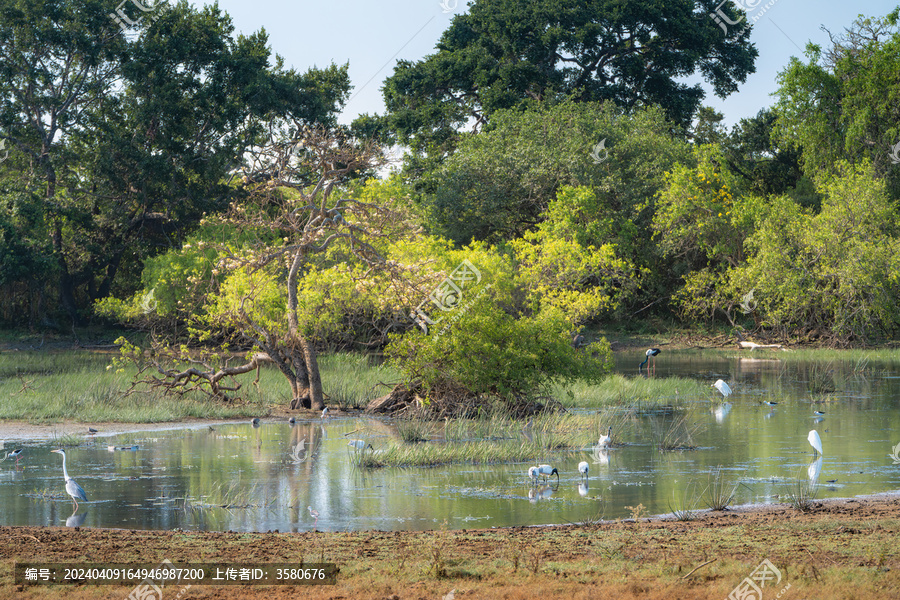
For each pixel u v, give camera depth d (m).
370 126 101.56
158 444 28.75
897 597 11.12
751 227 84.56
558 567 13.13
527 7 101.81
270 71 97.50
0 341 86.88
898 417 35.50
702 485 21.50
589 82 108.38
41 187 85.81
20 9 81.25
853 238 77.56
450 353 37.38
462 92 111.50
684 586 11.85
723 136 115.88
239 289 43.00
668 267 98.44
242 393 43.81
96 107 89.56
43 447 27.92
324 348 65.81
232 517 17.98
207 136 91.88
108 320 98.56
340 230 41.25
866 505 18.58
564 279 70.50
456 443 29.31
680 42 105.31
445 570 12.85
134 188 87.75
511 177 91.19
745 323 94.06
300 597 11.56
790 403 41.44
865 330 82.44
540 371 38.69
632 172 92.12
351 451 27.34
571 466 24.67
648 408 39.84
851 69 87.69
